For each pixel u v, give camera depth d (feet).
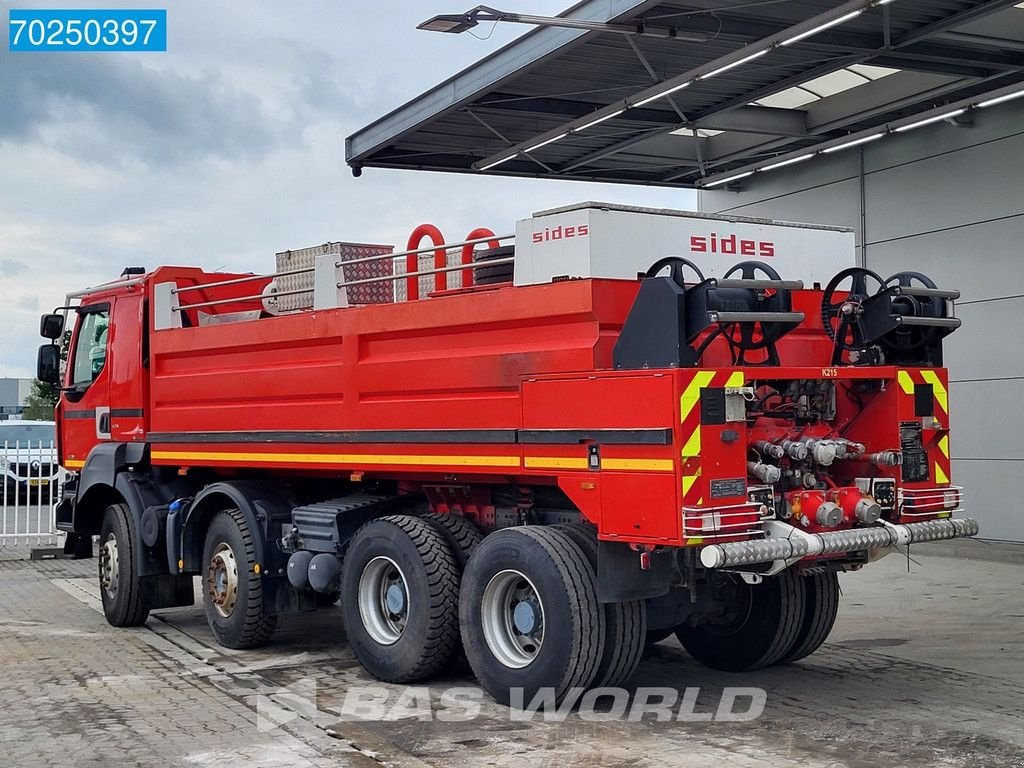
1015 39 40.50
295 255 30.55
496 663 22.02
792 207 55.26
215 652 28.58
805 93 49.03
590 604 20.88
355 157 53.21
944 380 23.44
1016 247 45.06
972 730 20.13
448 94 46.21
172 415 31.24
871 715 21.27
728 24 38.96
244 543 28.04
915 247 49.16
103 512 35.06
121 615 32.09
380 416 24.95
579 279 20.92
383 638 24.49
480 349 22.91
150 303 32.19
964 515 47.03
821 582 24.95
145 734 20.58
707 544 19.34
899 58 41.98
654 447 19.57
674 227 22.03
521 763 18.43
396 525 24.04
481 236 25.29
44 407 154.71
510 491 24.49
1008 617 31.42
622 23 37.42
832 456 20.84
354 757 18.95
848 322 22.82
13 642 30.17
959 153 47.21
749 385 20.29
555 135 47.73
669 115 49.39
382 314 24.88
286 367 27.53
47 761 18.97
